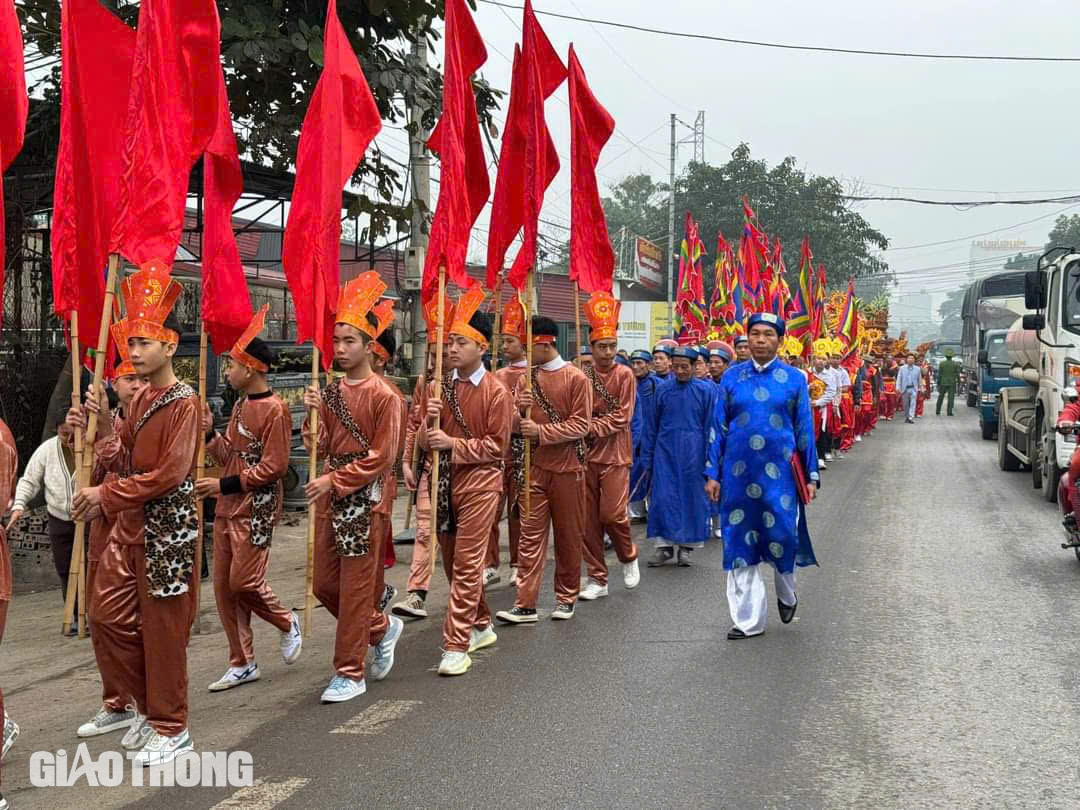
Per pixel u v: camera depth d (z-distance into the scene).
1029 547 10.28
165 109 5.36
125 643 4.69
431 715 5.31
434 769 4.55
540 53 8.34
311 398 5.59
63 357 11.64
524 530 7.33
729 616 7.52
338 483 5.48
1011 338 16.89
